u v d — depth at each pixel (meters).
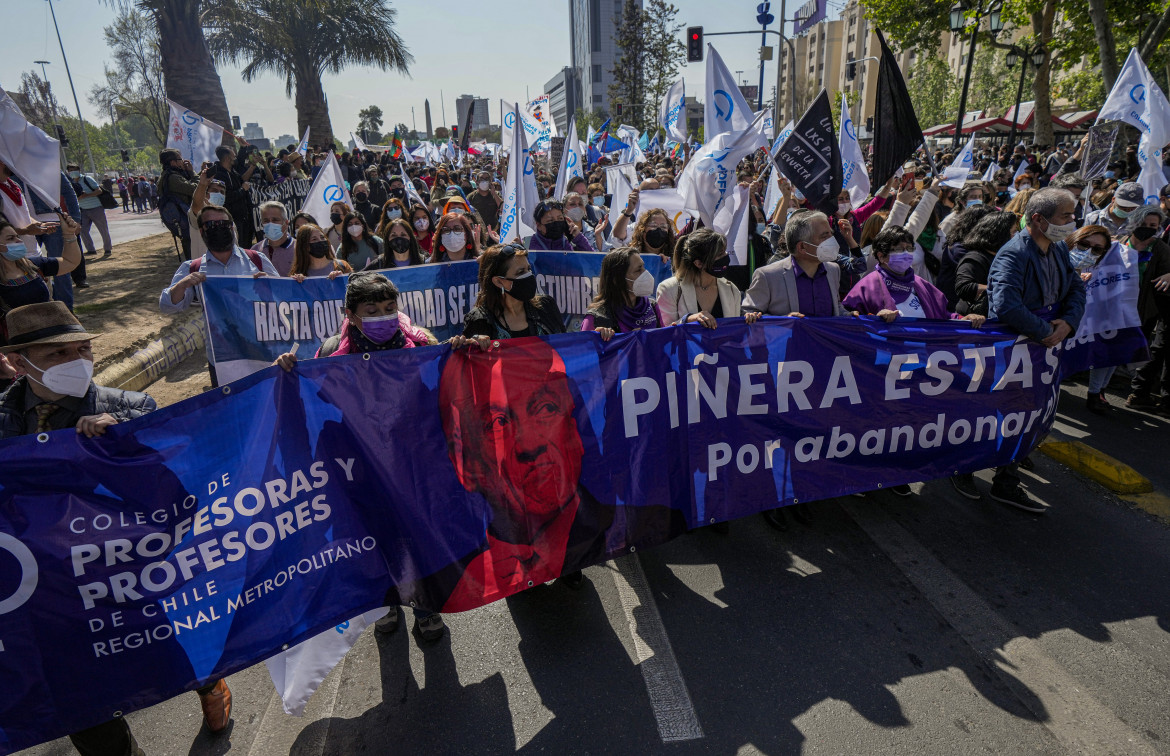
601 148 22.03
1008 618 3.29
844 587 3.57
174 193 9.51
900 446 3.90
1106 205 6.55
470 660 3.15
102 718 2.37
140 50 39.31
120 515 2.34
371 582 2.83
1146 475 4.72
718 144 6.12
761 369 3.56
